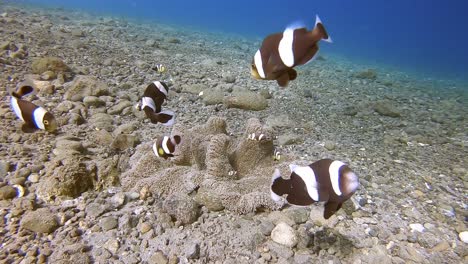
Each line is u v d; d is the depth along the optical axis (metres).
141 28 3.05
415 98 1.82
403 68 3.74
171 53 1.99
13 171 0.64
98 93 1.05
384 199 0.69
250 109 1.22
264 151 0.69
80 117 0.89
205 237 0.53
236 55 2.40
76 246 0.48
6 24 1.81
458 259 0.53
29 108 0.65
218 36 3.76
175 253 0.50
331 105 1.45
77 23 2.53
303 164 0.66
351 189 0.33
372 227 0.58
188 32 3.60
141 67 1.49
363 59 4.13
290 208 0.60
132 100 1.11
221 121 0.75
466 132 1.27
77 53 1.54
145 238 0.52
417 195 0.72
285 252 0.51
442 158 0.98
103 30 2.34
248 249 0.52
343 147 0.98
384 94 1.82
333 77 2.16
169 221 0.56
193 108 1.15
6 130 0.77
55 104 0.96
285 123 1.12
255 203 0.59
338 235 0.55
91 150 0.76
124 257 0.49
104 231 0.53
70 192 0.59
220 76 1.61
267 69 0.33
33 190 0.59
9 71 1.14
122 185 0.63
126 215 0.56
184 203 0.56
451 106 1.70
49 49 1.50
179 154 0.67
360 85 2.00
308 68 2.43
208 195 0.59
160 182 0.62
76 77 1.19
